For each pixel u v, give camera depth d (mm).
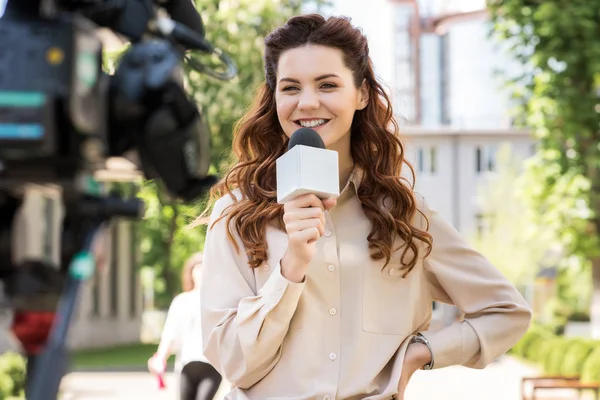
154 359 8891
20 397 12492
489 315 3496
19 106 1997
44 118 1994
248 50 22531
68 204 2172
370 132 3445
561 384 13422
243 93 21453
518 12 19578
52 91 2006
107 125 2164
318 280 3254
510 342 3508
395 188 3387
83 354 31391
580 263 21766
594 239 20484
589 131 19703
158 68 2154
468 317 3557
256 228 3301
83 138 2092
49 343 1994
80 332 34094
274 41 3322
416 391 19078
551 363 23406
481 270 3508
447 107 73312
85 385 19891
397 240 3357
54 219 19984
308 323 3234
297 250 2971
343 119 3254
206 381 8773
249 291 3318
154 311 48469
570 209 20297
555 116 19641
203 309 3318
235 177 3492
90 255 2121
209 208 3654
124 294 38781
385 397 3270
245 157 3527
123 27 2268
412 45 74375
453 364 3443
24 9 2068
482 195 46812
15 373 12828
